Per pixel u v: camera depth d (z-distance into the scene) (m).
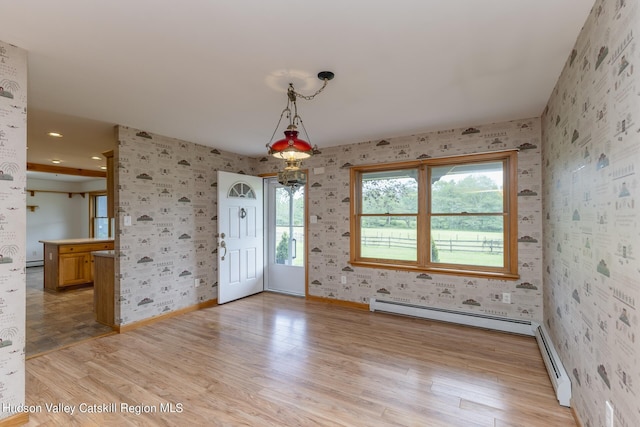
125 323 3.44
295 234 5.04
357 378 2.43
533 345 3.01
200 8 1.53
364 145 4.19
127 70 2.17
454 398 2.16
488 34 1.76
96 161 5.50
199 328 3.52
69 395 2.21
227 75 2.25
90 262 5.76
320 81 2.35
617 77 1.30
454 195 3.72
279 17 1.60
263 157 5.14
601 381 1.53
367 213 4.29
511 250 3.35
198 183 4.30
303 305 4.41
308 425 1.89
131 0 1.46
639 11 1.11
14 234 1.89
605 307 1.48
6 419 1.84
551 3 1.51
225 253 4.50
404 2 1.49
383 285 4.07
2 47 1.84
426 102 2.79
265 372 2.52
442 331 3.38
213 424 1.90
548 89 2.53
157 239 3.77
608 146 1.42
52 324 3.69
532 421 1.92
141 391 2.25
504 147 3.35
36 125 3.40
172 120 3.25
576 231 1.95
